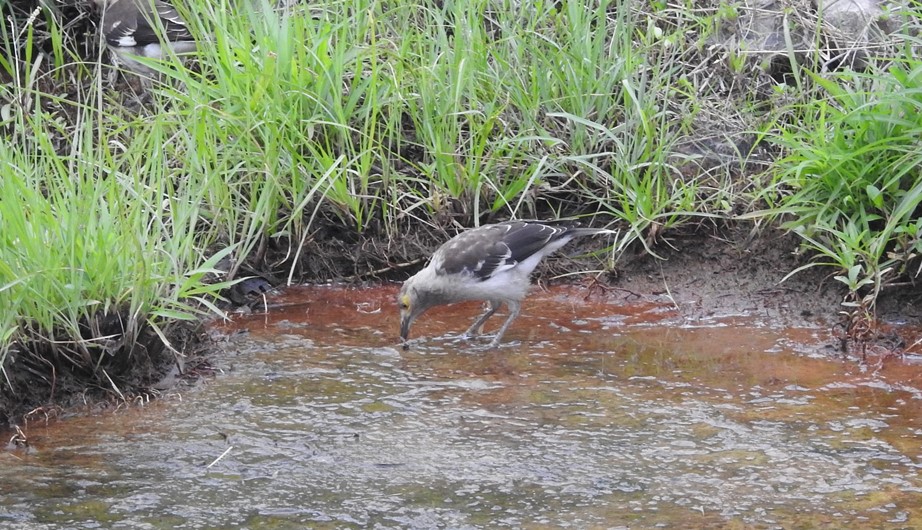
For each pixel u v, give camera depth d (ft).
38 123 39.17
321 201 44.45
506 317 42.32
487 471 30.32
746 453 31.01
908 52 43.83
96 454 31.55
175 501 28.99
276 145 43.91
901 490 28.84
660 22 50.72
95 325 34.96
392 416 33.83
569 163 45.88
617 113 47.01
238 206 44.04
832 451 30.99
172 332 38.17
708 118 47.14
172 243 37.29
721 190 43.86
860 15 49.32
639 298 43.04
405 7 48.73
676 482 29.53
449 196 45.47
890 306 40.19
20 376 34.30
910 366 36.50
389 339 40.24
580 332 40.32
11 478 30.14
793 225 41.34
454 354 38.78
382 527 27.63
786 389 35.06
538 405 34.42
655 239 44.14
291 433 32.76
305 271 45.52
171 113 42.98
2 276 33.47
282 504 28.78
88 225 35.22
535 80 46.06
